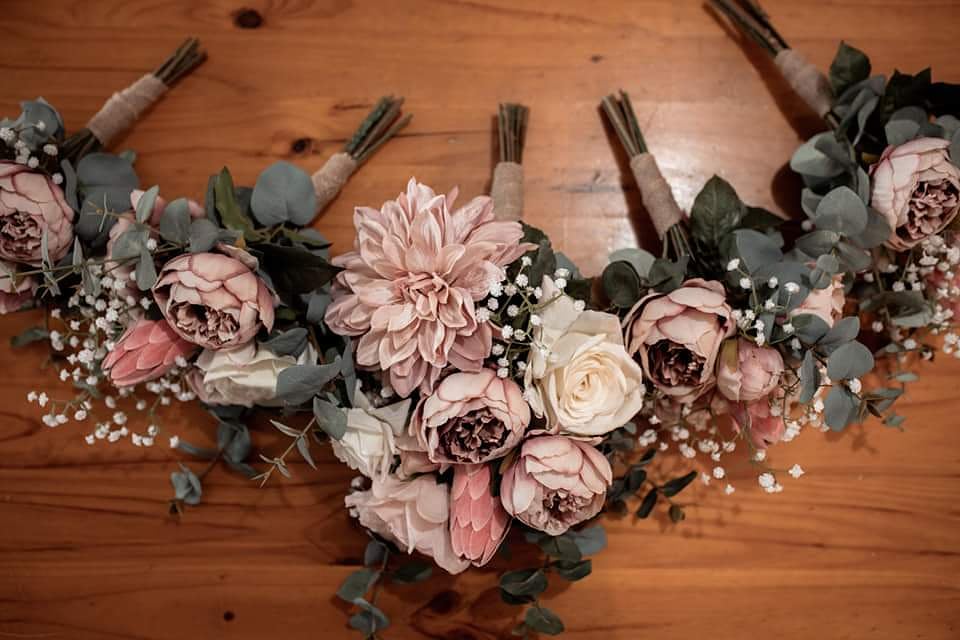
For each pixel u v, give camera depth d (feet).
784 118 2.45
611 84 2.46
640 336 2.02
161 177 2.43
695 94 2.46
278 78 2.45
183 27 2.46
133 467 2.41
